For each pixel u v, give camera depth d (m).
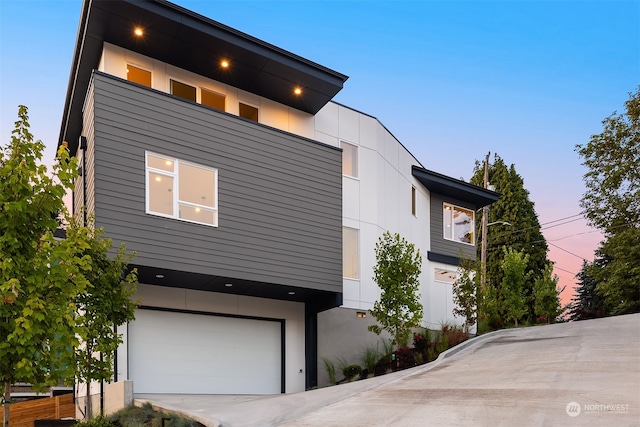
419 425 6.62
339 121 17.59
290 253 13.83
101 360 9.50
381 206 18.45
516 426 6.04
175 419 8.56
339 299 14.72
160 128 12.20
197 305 14.08
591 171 25.12
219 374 14.14
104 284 9.51
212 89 14.75
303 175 14.51
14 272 5.46
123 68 13.23
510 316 22.59
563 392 7.36
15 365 5.54
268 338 15.29
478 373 9.95
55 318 5.59
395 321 14.37
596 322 16.44
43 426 10.09
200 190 12.64
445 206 23.31
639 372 8.14
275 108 16.02
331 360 15.93
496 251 36.47
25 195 5.61
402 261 14.55
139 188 11.68
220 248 12.63
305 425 7.39
